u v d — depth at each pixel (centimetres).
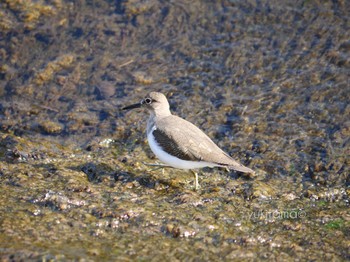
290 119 1459
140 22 1725
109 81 1573
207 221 1103
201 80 1572
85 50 1652
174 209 1139
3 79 1566
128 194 1184
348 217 1155
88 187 1186
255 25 1702
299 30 1680
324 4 1736
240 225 1110
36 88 1552
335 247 1056
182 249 1020
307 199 1228
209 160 1197
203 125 1448
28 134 1423
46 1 1762
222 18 1723
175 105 1504
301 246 1056
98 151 1373
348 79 1550
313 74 1570
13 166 1259
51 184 1195
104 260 953
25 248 963
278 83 1555
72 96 1535
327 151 1370
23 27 1688
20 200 1129
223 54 1633
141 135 1431
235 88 1550
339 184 1284
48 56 1628
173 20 1728
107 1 1766
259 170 1323
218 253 1020
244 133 1427
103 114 1486
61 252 959
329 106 1489
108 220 1084
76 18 1728
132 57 1636
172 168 1312
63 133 1432
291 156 1362
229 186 1248
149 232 1066
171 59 1628
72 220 1079
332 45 1638
